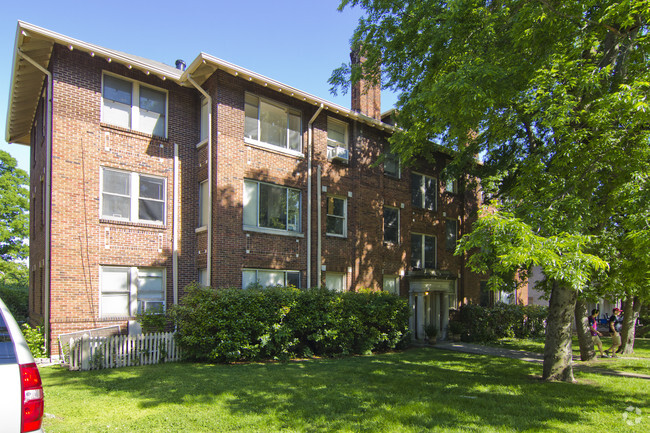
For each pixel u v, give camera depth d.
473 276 23.09
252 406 7.35
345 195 17.86
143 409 7.05
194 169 15.36
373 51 13.57
